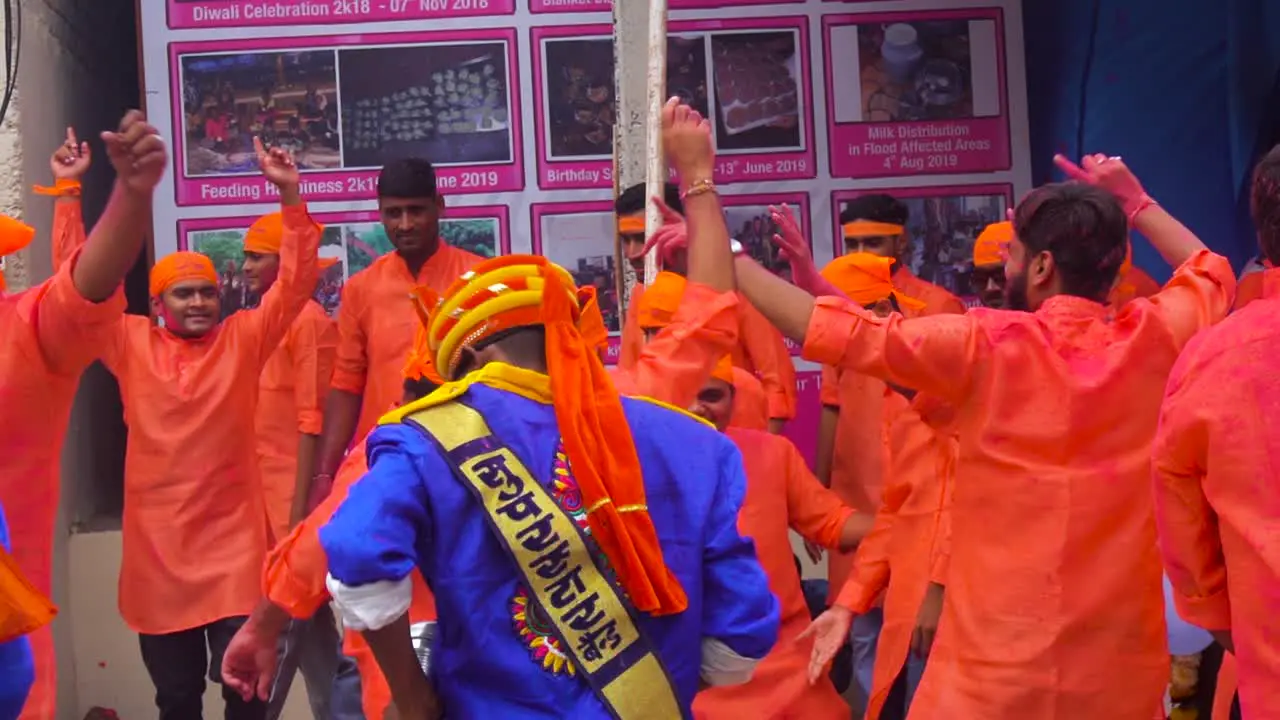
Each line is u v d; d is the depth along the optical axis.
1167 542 2.79
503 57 7.07
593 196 7.09
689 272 3.29
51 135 7.13
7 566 3.07
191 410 5.86
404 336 5.83
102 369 7.82
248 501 5.94
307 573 3.36
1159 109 6.96
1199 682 4.41
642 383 3.15
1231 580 2.64
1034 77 7.23
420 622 3.62
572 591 2.34
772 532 4.67
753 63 7.12
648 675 2.35
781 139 7.13
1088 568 3.25
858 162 7.15
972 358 3.31
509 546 2.33
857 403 6.07
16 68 5.36
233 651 3.44
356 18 7.04
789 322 3.37
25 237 3.58
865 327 3.32
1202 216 6.94
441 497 2.34
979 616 3.33
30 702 3.96
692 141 3.32
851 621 4.58
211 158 7.01
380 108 7.04
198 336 5.98
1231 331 2.68
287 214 5.75
